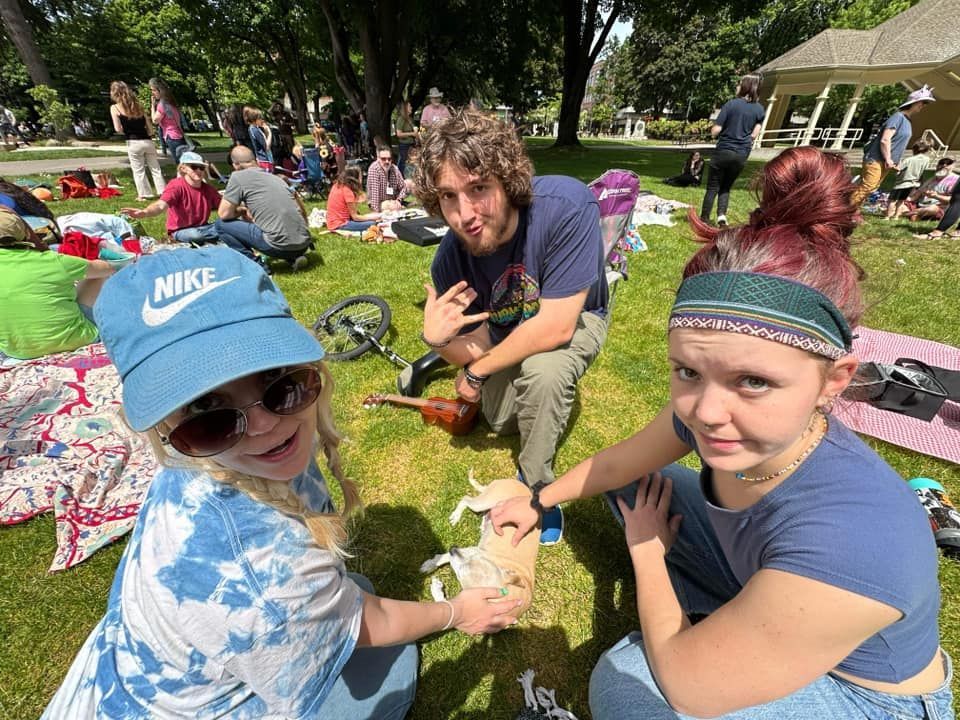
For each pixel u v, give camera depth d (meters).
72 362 3.24
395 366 3.41
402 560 2.04
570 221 1.98
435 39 19.22
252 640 0.86
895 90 26.52
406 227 6.19
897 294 4.43
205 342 0.80
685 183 10.79
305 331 0.93
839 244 0.81
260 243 5.01
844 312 0.77
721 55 40.19
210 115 41.53
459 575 1.79
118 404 2.84
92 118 29.83
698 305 0.78
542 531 2.05
